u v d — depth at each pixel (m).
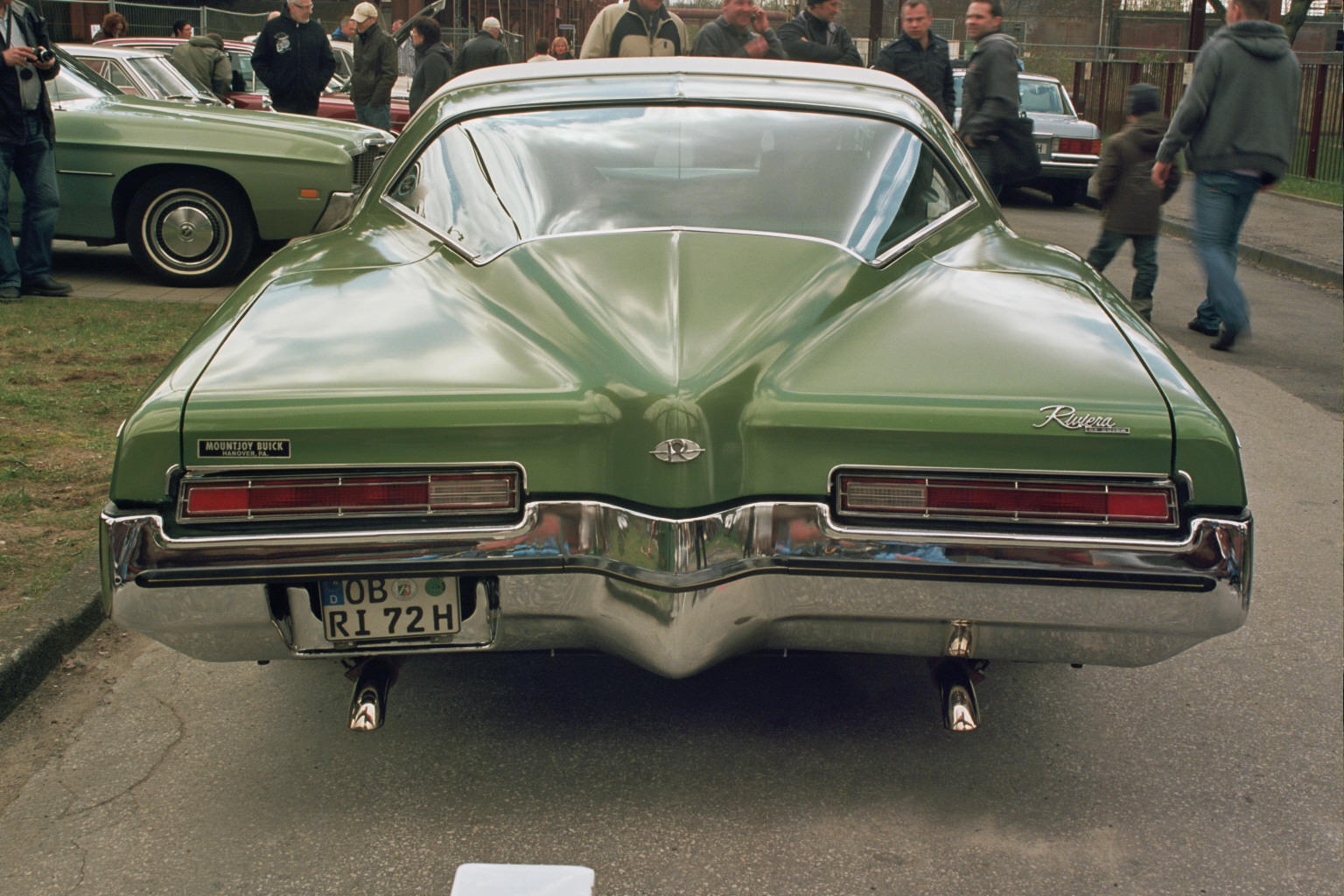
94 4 20.25
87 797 2.50
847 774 2.59
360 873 2.24
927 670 3.10
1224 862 2.31
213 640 2.26
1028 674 3.12
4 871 2.24
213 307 7.24
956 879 2.23
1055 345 2.40
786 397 2.22
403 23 19.47
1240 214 6.97
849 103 3.29
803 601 2.24
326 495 2.19
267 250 9.23
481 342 2.39
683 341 2.31
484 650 2.32
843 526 2.21
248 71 14.59
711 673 3.06
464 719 2.82
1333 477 4.90
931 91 8.97
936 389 2.24
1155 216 7.47
